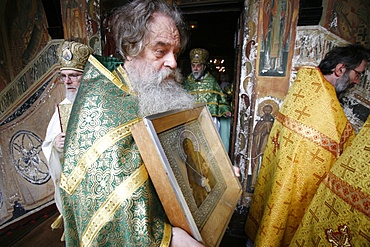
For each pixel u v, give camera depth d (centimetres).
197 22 363
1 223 194
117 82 59
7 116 200
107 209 44
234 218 182
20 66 200
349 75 88
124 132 49
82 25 177
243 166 178
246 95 166
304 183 85
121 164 45
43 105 207
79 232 48
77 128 52
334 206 62
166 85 63
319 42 142
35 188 217
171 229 47
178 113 57
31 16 189
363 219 53
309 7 137
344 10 134
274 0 144
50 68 197
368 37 134
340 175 62
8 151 201
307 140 83
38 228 188
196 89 212
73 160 50
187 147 59
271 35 150
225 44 534
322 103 82
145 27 56
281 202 87
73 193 49
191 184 54
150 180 48
